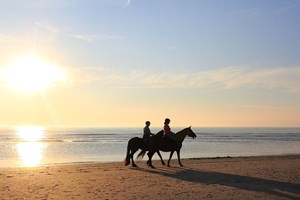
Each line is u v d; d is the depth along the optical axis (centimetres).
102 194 1573
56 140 10194
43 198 1491
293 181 1917
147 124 2547
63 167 2675
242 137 13750
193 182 1884
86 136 14325
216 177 2047
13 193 1591
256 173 2208
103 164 2931
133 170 2388
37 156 4869
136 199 1474
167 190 1664
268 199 1484
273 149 6494
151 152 2489
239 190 1666
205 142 9269
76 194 1572
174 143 2534
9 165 3644
